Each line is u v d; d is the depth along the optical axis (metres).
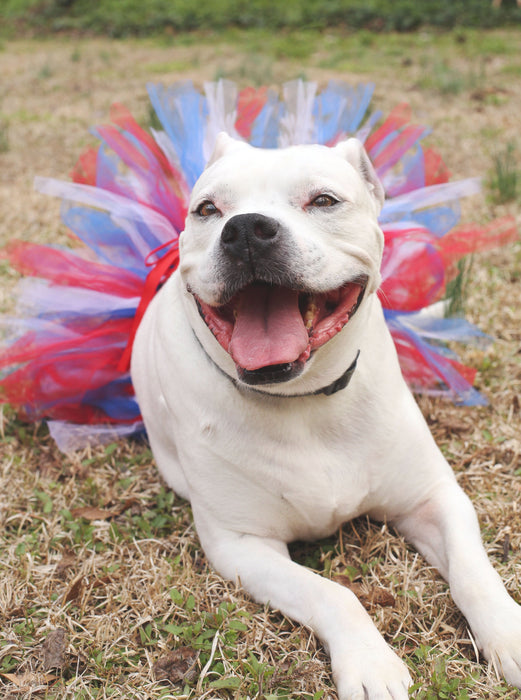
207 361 0.79
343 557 0.82
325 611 0.72
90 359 1.03
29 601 0.80
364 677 0.67
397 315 1.04
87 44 4.40
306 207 0.74
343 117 1.11
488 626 0.70
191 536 0.87
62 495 0.93
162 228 1.04
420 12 4.18
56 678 0.72
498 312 1.22
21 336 1.04
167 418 0.87
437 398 1.04
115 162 1.08
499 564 0.79
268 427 0.77
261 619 0.75
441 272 1.07
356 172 0.79
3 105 2.83
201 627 0.75
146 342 0.93
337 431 0.79
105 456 0.99
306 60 3.54
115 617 0.77
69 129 2.45
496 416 1.01
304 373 0.73
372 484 0.80
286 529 0.81
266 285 0.74
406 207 1.04
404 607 0.75
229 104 1.08
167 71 3.36
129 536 0.86
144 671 0.72
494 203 1.64
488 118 2.34
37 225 1.64
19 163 2.12
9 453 1.01
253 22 4.51
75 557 0.85
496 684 0.68
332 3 4.45
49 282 1.04
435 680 0.68
